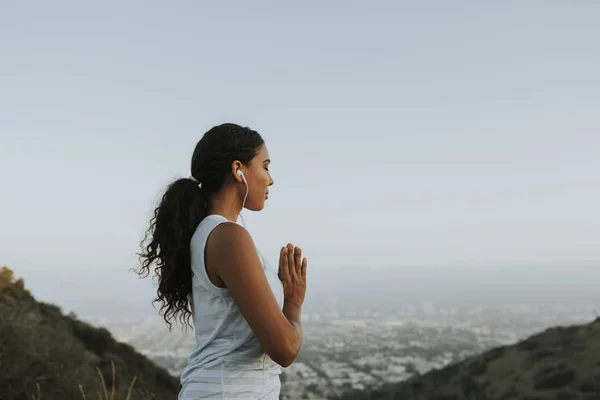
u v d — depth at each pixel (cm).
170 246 187
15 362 741
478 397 2914
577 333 3472
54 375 775
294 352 171
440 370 3819
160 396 1496
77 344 1322
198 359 181
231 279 170
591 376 2656
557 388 2661
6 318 829
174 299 195
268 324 167
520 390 2848
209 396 174
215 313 180
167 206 191
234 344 177
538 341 3556
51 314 1598
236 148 191
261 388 178
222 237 175
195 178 196
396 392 3622
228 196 192
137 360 1747
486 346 8138
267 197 200
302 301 188
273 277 182
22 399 714
